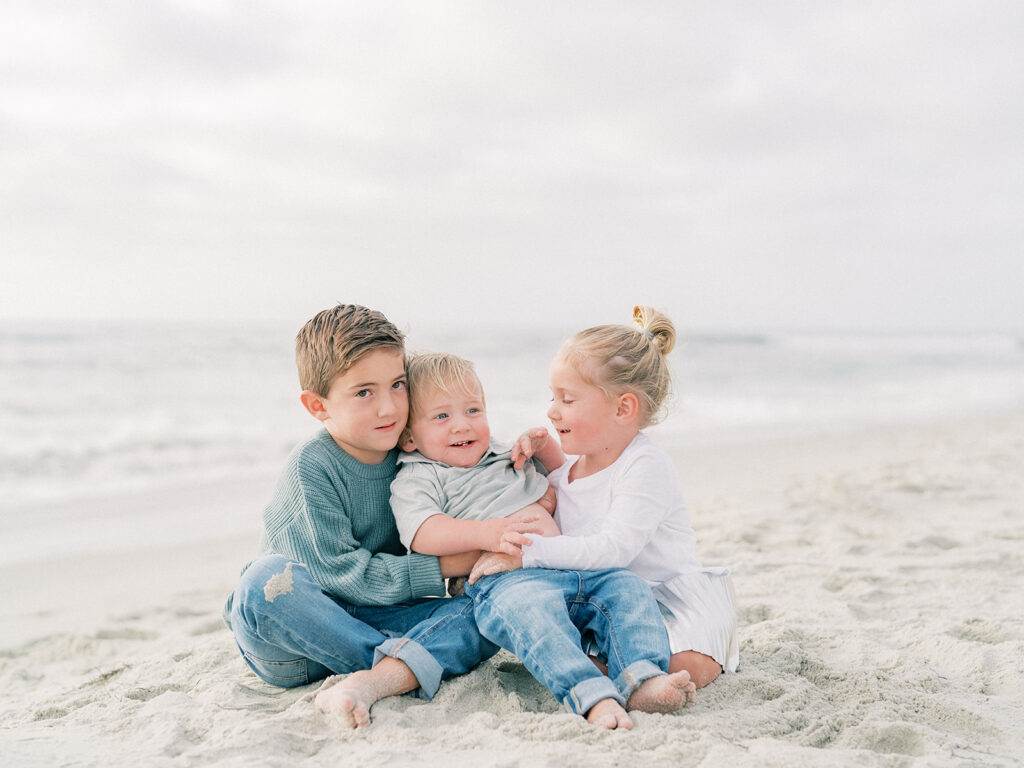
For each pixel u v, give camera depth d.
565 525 2.65
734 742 1.99
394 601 2.45
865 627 3.01
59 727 2.23
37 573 4.69
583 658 2.17
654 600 2.39
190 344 23.11
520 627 2.24
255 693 2.44
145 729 2.14
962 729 2.14
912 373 22.12
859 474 6.75
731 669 2.49
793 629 2.93
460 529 2.43
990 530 4.65
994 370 23.48
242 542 5.42
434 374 2.59
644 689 2.15
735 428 11.16
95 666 3.18
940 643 2.77
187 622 3.74
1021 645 2.71
